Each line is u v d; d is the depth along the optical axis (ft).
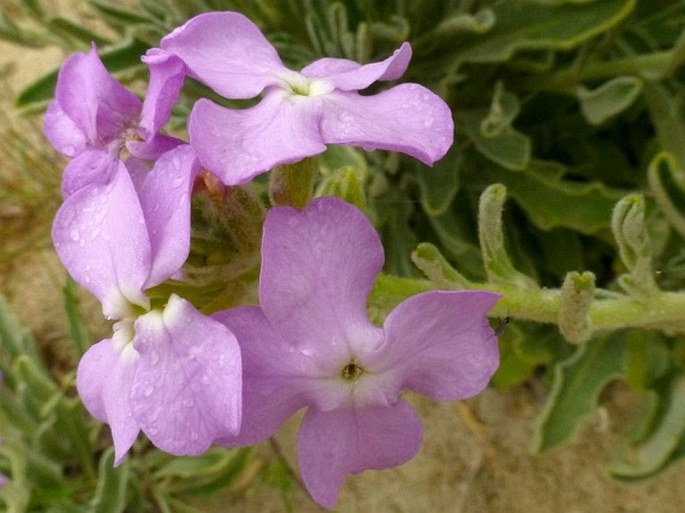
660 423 0.39
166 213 0.19
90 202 0.20
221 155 0.18
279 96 0.20
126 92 0.22
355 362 0.19
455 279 0.24
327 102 0.20
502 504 0.46
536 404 0.47
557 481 0.46
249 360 0.18
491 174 0.43
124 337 0.20
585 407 0.39
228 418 0.17
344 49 0.40
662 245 0.39
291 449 0.49
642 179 0.44
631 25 0.44
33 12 0.49
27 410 0.48
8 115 0.65
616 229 0.25
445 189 0.41
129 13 0.48
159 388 0.18
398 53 0.20
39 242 0.59
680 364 0.40
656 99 0.40
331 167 0.37
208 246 0.21
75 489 0.49
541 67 0.43
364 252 0.19
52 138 0.23
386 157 0.43
